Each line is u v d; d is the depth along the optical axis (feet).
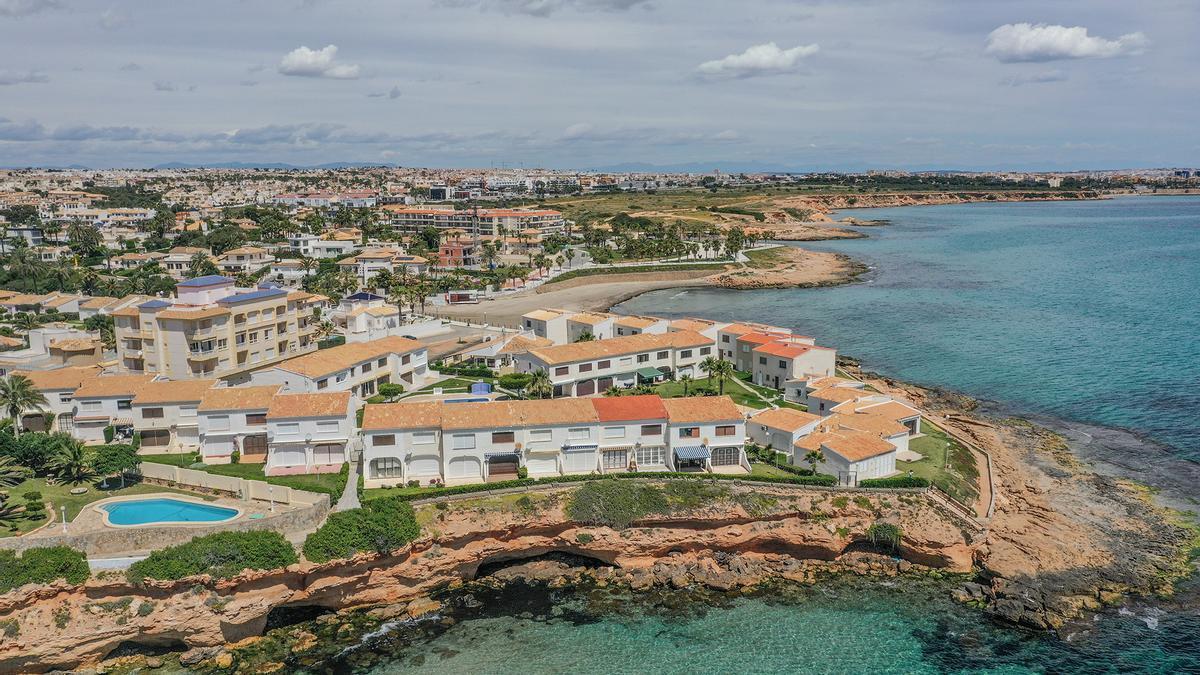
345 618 257.34
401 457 302.86
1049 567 274.77
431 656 237.25
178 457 322.14
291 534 260.62
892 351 564.71
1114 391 461.78
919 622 252.62
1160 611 254.06
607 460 317.22
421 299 626.23
